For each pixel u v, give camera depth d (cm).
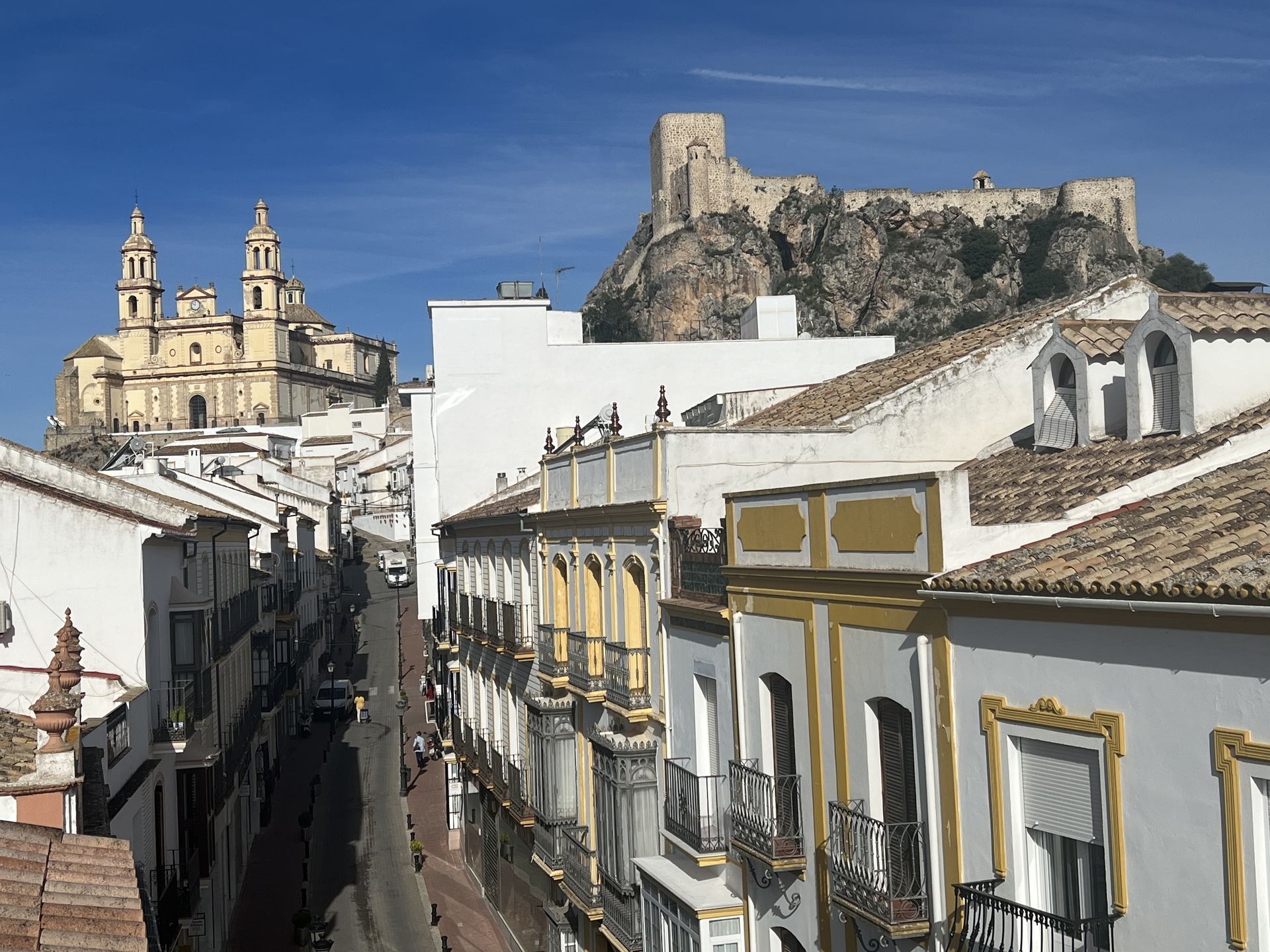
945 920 1221
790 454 1948
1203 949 929
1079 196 17162
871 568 1334
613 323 17162
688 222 17712
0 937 992
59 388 16525
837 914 1429
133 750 2211
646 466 1998
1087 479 1455
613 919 2117
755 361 4128
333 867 3912
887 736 1345
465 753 3706
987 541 1226
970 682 1178
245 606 3844
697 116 18000
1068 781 1077
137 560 2364
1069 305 2064
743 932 1684
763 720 1619
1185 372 1532
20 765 1670
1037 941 1093
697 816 1762
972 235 16812
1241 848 896
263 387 16325
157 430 16475
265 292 16512
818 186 18075
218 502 4434
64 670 1642
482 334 4047
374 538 12369
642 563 2041
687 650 1877
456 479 4016
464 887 3716
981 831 1162
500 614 3105
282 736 5325
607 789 2161
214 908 2898
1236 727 904
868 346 4191
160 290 17112
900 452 1969
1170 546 1064
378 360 19712
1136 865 991
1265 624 873
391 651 7775
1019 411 2006
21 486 2339
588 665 2264
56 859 1223
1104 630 1020
